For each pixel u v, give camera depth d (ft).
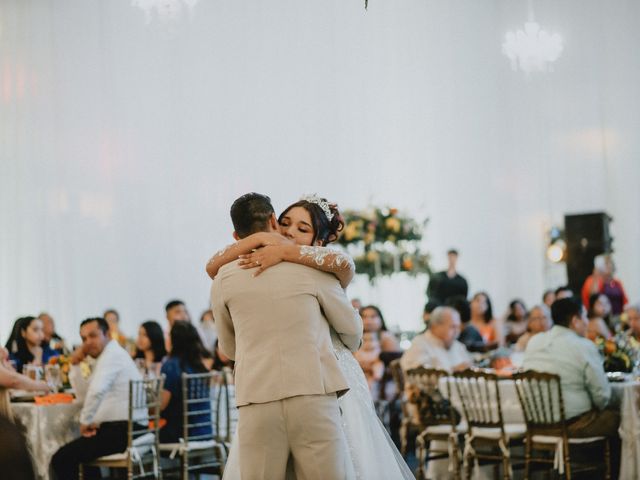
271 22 42.29
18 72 42.16
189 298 41.11
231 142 41.78
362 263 31.94
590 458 21.07
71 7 42.24
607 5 40.04
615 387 19.52
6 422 4.49
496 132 41.86
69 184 41.63
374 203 42.09
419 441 21.52
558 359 19.24
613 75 39.83
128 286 40.98
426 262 32.76
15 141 41.96
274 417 10.86
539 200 40.96
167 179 41.50
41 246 41.50
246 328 11.17
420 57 42.75
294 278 11.19
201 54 41.93
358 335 11.78
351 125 42.32
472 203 42.06
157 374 23.15
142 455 20.45
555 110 40.81
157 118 41.73
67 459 19.70
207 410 21.36
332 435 10.94
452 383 21.47
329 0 42.52
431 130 42.55
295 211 12.57
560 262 37.99
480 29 42.39
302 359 10.94
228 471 12.39
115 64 41.96
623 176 39.55
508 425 20.22
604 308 30.48
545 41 34.58
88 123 41.83
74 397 21.42
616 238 39.14
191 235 41.32
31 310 41.29
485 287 41.65
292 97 42.11
